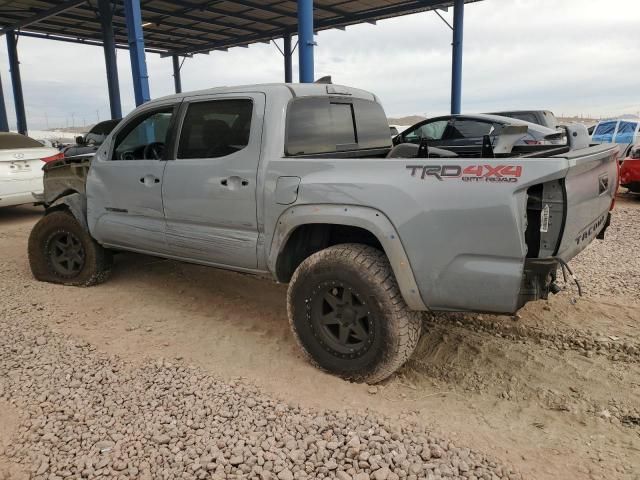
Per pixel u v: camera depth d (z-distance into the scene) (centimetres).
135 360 358
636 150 1018
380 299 311
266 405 298
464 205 281
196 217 401
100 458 253
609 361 366
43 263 533
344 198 317
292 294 347
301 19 949
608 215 384
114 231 470
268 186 354
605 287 509
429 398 321
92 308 462
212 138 394
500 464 248
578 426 290
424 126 995
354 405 303
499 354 380
